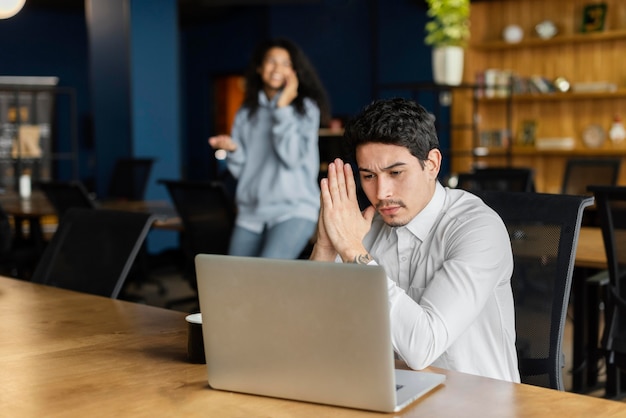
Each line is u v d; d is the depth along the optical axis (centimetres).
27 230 827
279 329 142
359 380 136
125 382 157
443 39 757
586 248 343
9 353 180
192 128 1374
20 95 1178
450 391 147
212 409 140
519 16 854
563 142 826
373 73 1149
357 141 182
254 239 404
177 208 449
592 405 139
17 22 1272
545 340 209
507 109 874
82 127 1310
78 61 1310
